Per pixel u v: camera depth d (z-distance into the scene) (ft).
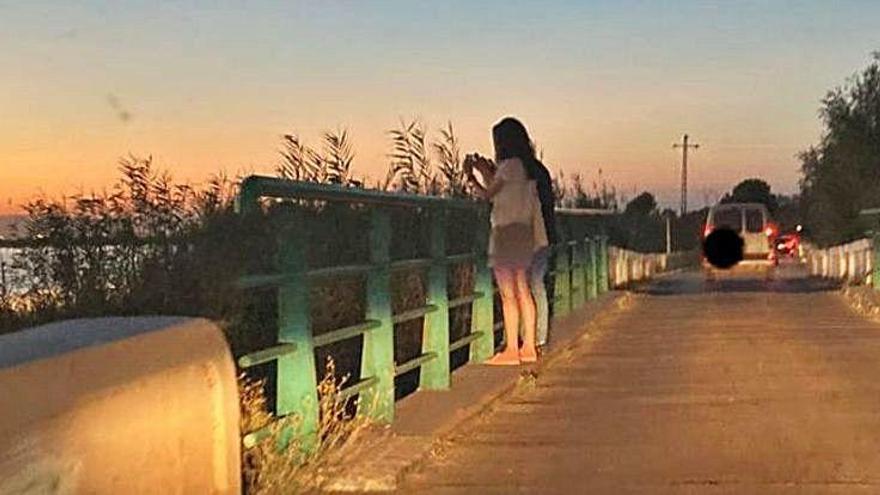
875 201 160.86
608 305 73.31
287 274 26.04
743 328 60.13
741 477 27.22
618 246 109.50
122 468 16.16
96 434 15.52
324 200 27.30
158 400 17.21
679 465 28.48
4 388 13.75
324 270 28.48
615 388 40.32
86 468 15.28
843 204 176.24
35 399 14.33
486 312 44.88
